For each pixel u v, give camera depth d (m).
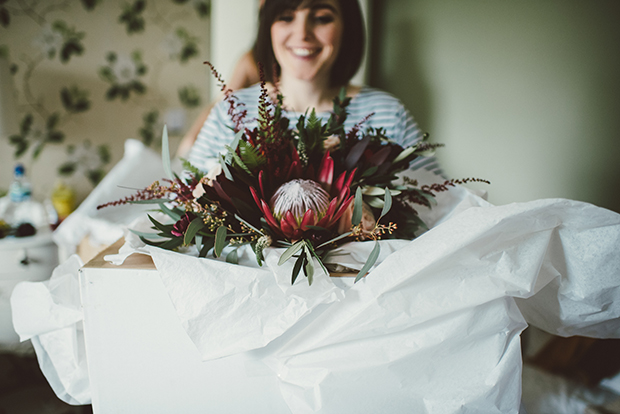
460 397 0.51
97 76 2.09
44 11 1.96
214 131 1.15
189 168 0.69
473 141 1.71
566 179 1.50
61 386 0.65
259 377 0.55
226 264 0.52
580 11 1.41
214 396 0.56
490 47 1.63
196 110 2.31
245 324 0.51
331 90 1.21
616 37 1.33
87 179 2.15
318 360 0.52
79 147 2.11
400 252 0.51
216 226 0.58
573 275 0.57
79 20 2.02
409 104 1.87
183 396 0.56
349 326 0.51
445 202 0.75
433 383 0.52
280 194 0.57
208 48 2.28
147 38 2.16
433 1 1.75
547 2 1.48
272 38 1.12
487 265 0.52
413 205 0.74
